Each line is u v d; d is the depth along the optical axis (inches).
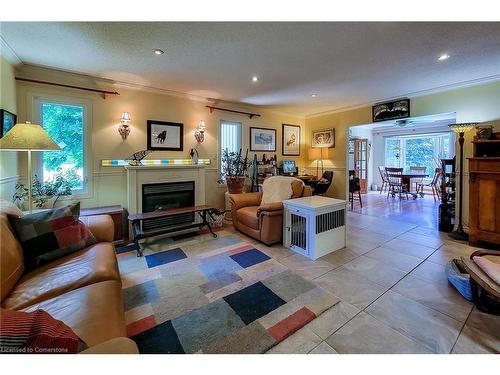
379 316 67.1
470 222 123.0
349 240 131.6
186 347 55.6
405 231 148.7
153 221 146.4
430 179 309.3
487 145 126.2
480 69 120.9
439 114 154.0
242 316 66.9
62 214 73.5
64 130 127.3
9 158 103.0
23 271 61.0
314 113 228.4
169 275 91.5
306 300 74.5
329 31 84.4
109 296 50.4
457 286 78.0
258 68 119.0
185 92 160.6
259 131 208.7
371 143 342.0
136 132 147.9
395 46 96.0
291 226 118.0
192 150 170.2
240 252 114.5
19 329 27.7
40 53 102.1
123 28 82.7
